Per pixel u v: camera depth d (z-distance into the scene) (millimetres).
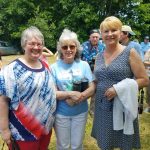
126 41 5918
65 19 26672
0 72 3074
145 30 27797
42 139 3402
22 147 3217
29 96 3084
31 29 3174
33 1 27500
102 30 3494
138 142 3697
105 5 26891
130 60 3451
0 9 27781
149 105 6762
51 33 26672
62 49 3574
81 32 26250
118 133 3621
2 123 3107
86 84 3629
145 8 27562
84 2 26562
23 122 3127
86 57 6230
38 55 3145
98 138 3754
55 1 27312
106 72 3518
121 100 3424
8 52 23203
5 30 27688
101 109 3643
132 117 3465
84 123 3805
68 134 3779
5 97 3078
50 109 3271
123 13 27938
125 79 3447
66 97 3564
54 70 3641
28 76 3072
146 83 3516
